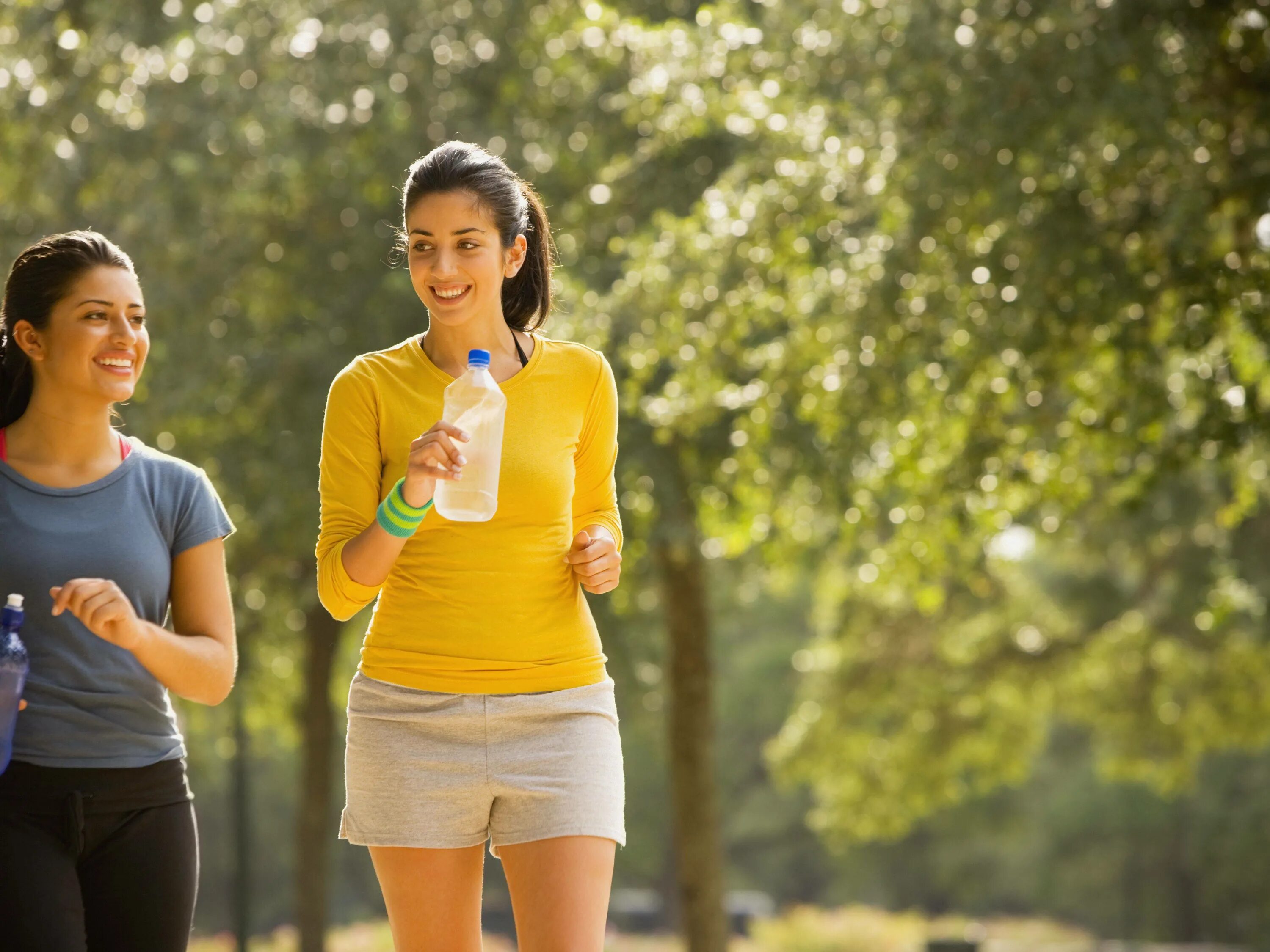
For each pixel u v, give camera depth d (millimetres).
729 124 19812
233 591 32688
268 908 98062
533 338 7285
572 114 26688
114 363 6977
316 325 27469
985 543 24516
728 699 89250
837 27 18938
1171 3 16516
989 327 18094
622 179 25000
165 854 6957
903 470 20109
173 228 26312
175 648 6797
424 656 6871
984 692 43688
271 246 27703
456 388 6707
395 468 6973
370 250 27641
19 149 24828
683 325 19734
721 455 24156
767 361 20297
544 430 7008
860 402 19078
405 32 27219
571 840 6867
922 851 88938
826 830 51438
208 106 25797
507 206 6906
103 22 25672
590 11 20766
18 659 6539
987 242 18344
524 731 6930
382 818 6965
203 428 26984
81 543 6887
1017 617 44156
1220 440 18391
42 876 6613
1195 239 16828
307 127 26250
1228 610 31000
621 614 28734
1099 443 20031
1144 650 43625
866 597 41469
